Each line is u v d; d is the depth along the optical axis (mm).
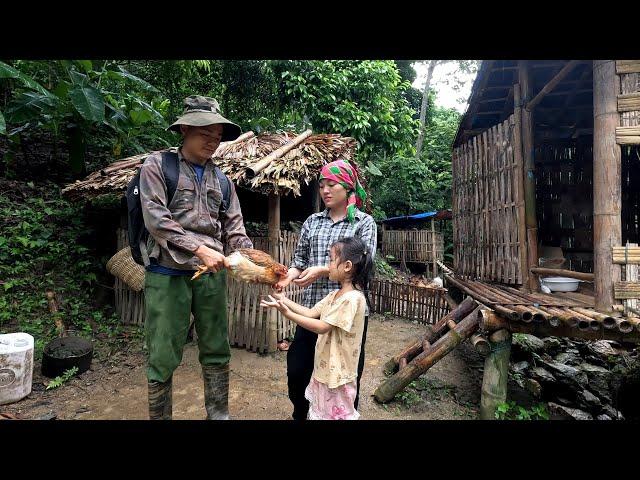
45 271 5168
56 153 6855
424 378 4137
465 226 6281
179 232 2076
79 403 3275
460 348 5188
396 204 14938
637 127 3170
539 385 4176
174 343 2281
